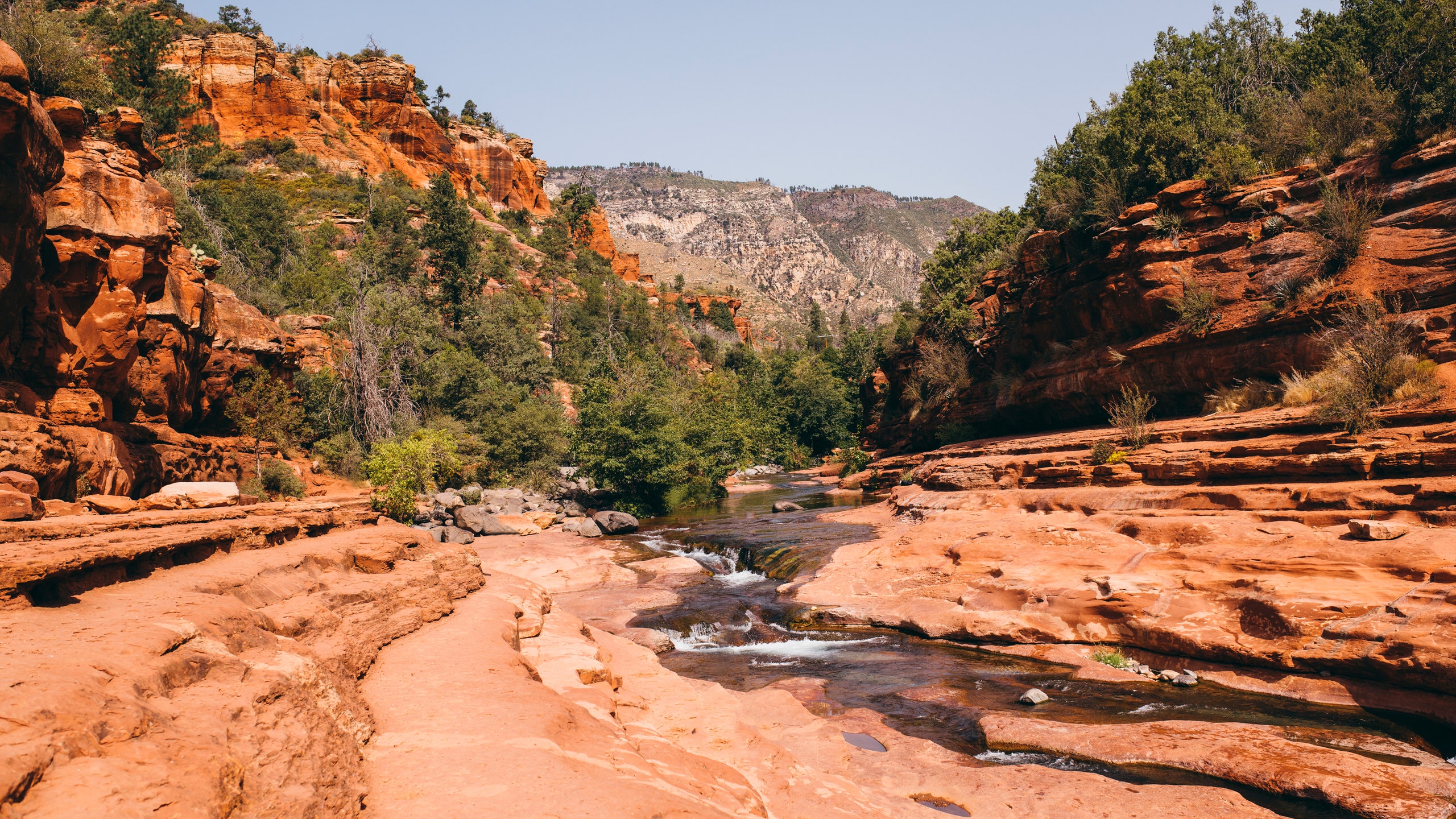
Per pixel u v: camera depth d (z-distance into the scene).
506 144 135.62
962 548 16.44
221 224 56.53
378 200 81.62
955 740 9.66
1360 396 14.99
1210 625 11.64
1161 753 8.62
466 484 36.88
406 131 105.31
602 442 36.53
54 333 15.62
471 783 4.49
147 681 3.84
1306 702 10.02
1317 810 7.37
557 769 4.74
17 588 4.86
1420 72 19.75
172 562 6.96
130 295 16.95
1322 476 13.55
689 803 4.77
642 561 22.48
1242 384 21.08
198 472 20.86
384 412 36.47
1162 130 25.64
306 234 69.81
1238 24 37.97
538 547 22.94
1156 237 23.81
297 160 85.25
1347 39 27.77
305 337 40.75
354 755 4.75
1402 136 19.41
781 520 28.36
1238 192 22.34
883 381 56.78
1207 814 7.12
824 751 8.75
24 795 2.63
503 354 58.09
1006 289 35.50
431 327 53.03
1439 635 9.26
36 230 14.05
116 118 17.78
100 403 16.36
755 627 16.03
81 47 24.30
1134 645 12.48
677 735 7.64
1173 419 22.48
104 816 2.69
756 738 7.77
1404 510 11.55
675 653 14.41
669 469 36.56
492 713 5.76
